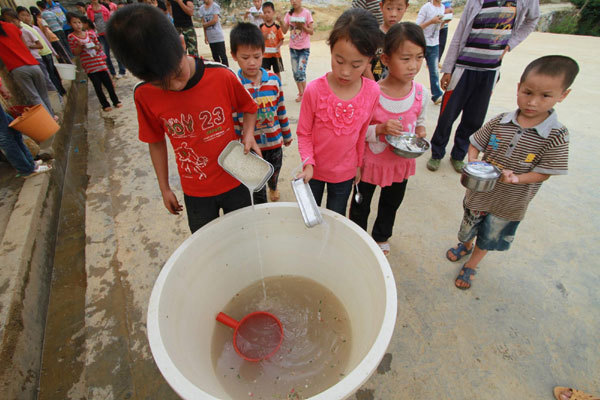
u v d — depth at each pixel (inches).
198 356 55.1
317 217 59.4
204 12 224.8
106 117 194.2
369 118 67.5
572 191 110.0
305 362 59.4
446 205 105.8
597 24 524.7
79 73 307.1
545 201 106.0
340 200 76.5
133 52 39.0
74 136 174.1
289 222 66.3
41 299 80.2
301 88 186.9
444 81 113.1
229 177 64.8
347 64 54.6
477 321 71.2
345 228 58.7
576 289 77.5
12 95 154.0
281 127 98.4
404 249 89.7
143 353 67.8
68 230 107.2
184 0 241.6
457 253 85.5
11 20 171.8
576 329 69.2
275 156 96.2
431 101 189.2
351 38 50.9
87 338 71.2
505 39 98.6
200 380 47.9
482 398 58.8
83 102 229.1
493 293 77.2
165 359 40.4
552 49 307.1
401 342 67.5
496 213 67.7
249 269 72.1
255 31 79.3
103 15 267.7
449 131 116.5
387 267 50.1
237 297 72.3
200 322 60.3
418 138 68.7
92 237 98.1
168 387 62.2
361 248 56.4
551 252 87.6
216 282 65.4
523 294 76.8
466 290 78.1
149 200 113.2
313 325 65.6
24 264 80.4
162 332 44.3
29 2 308.3
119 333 71.8
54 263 94.0
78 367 67.3
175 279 52.3
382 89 68.7
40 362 68.6
